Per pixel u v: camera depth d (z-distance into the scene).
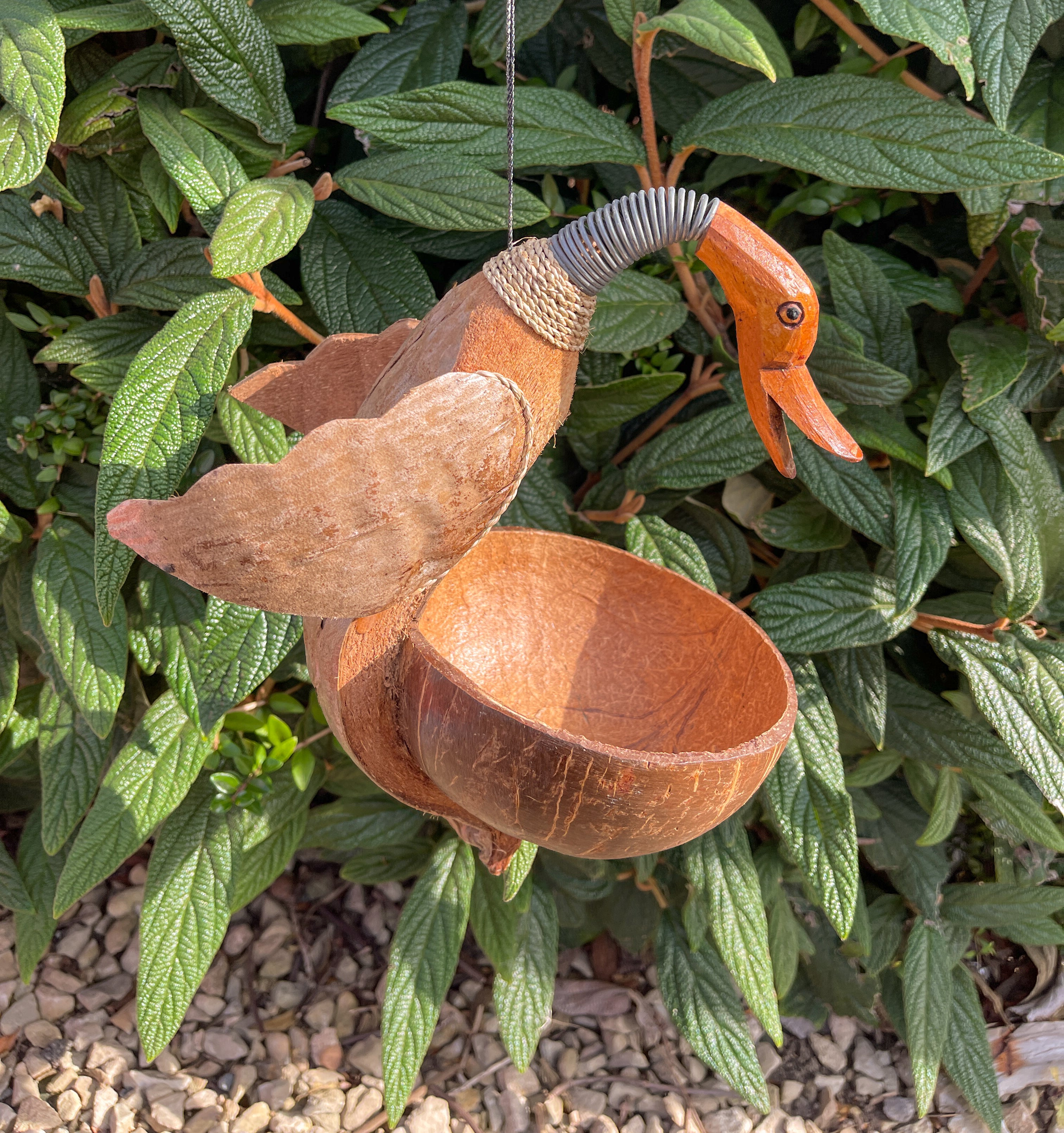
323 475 0.60
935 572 0.88
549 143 0.83
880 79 0.82
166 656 0.87
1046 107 0.88
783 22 0.93
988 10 0.80
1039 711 0.88
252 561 0.60
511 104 0.66
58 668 0.91
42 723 0.92
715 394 0.98
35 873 1.06
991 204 0.86
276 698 0.97
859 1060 1.19
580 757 0.63
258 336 0.89
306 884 1.30
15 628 0.92
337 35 0.83
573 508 0.97
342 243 0.88
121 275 0.85
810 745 0.91
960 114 0.80
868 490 0.89
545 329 0.63
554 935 1.11
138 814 0.89
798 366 0.63
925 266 1.02
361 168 0.83
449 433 0.61
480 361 0.63
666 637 0.74
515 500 0.90
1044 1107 1.16
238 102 0.81
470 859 1.06
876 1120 1.14
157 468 0.73
